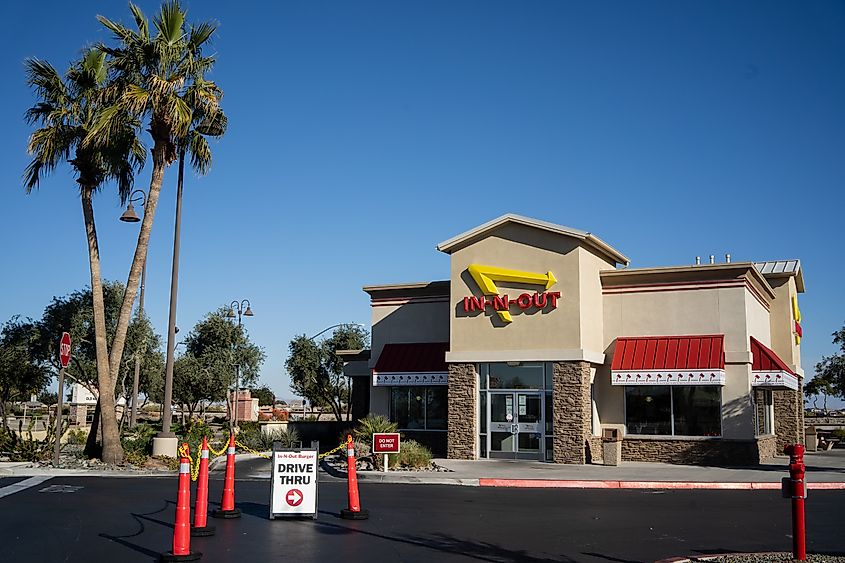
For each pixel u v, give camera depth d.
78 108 23.75
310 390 51.81
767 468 25.34
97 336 23.45
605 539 12.70
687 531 13.56
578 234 26.58
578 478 21.89
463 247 28.59
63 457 24.16
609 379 28.45
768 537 13.01
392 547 11.73
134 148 24.81
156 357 43.22
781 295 33.25
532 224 27.28
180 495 10.60
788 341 32.84
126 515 14.40
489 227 28.00
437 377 29.95
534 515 15.34
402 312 32.50
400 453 24.42
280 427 39.53
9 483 19.03
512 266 27.66
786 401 33.22
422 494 18.70
